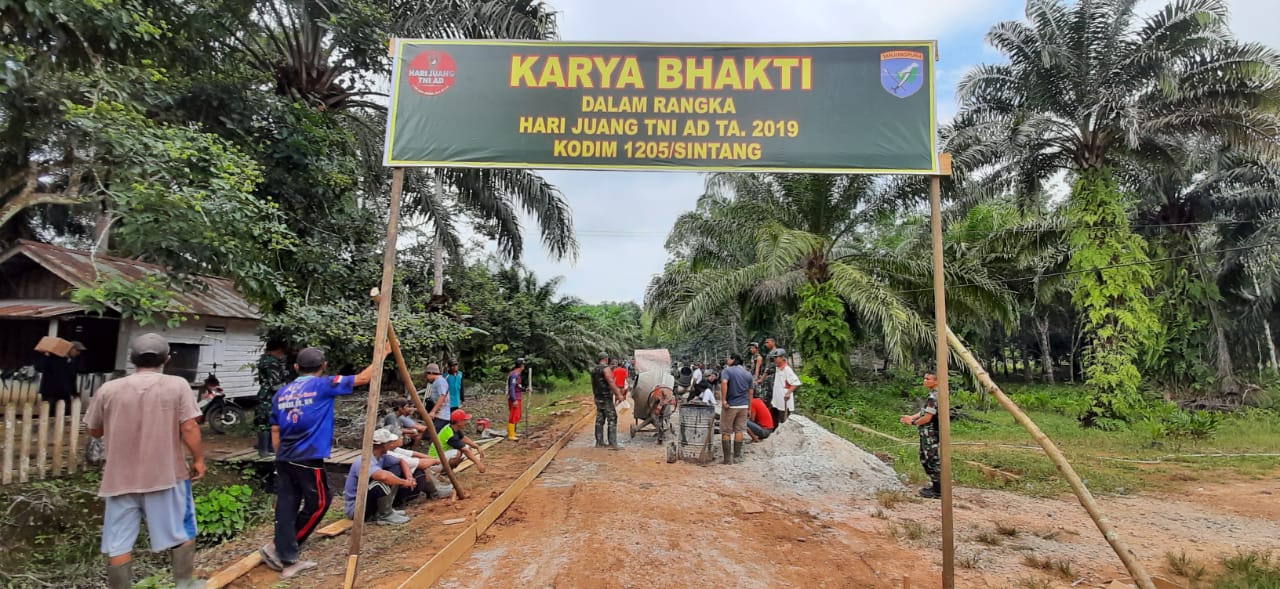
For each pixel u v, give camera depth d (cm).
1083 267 1639
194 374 1484
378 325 485
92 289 582
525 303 2481
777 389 1146
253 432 1169
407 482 637
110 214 710
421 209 1441
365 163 1246
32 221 1705
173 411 421
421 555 532
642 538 587
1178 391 2328
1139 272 1603
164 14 804
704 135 501
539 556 538
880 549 569
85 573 514
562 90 510
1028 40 1608
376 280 1171
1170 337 2277
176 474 420
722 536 600
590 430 1467
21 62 617
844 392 1866
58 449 673
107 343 1423
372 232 1198
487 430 1317
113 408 411
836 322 1872
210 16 848
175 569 432
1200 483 893
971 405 1998
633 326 5606
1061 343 4181
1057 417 1823
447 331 1176
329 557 528
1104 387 1606
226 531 612
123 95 681
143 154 644
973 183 1789
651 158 502
